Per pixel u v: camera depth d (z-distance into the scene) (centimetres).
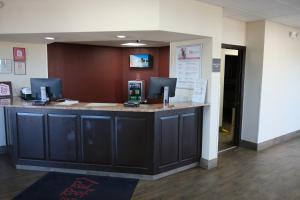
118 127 356
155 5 316
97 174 374
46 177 363
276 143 554
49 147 377
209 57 392
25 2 350
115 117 354
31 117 375
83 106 361
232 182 360
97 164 369
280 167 419
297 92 591
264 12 424
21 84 469
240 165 426
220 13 389
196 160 414
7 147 463
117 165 364
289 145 545
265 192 333
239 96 523
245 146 527
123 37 396
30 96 429
